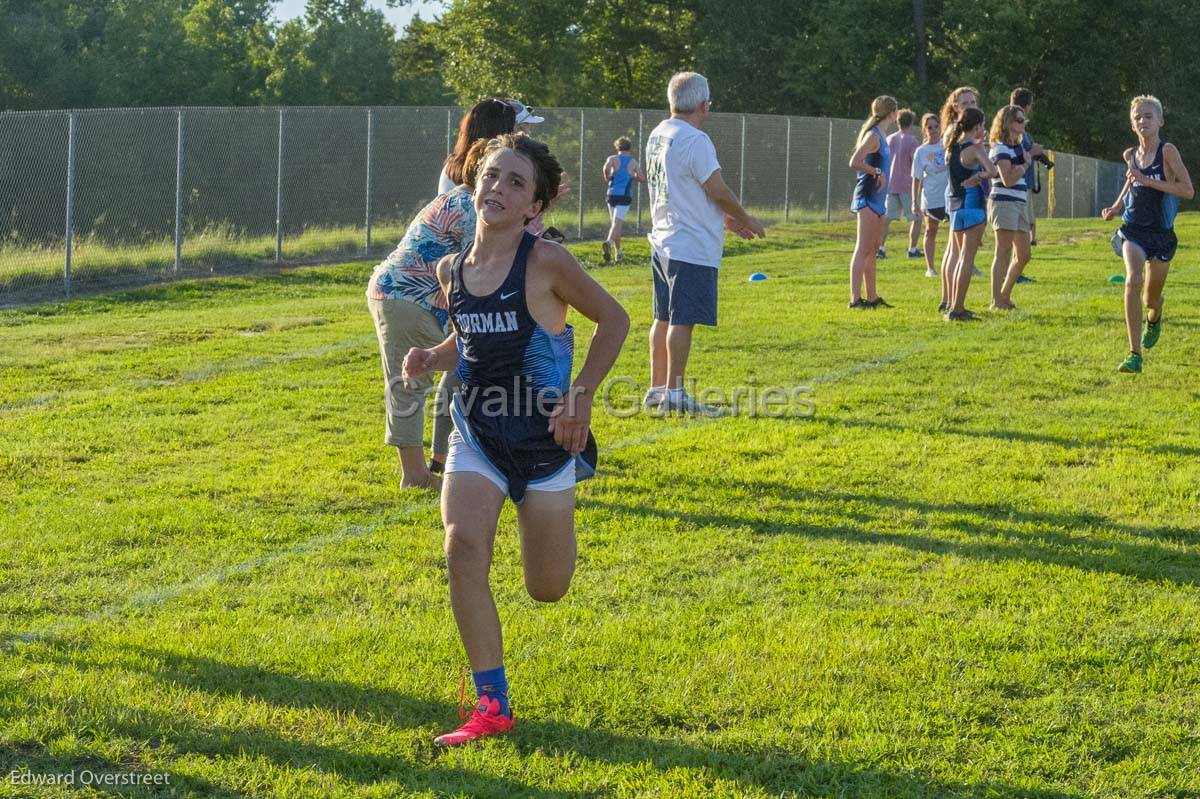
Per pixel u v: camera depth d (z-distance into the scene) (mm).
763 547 6500
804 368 11492
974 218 13883
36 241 19969
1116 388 10539
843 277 19359
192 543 6562
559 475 4562
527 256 4461
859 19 47750
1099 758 4270
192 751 4238
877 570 6141
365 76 52375
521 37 52812
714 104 50125
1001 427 9148
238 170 23141
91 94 45062
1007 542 6547
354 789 4016
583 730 4441
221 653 5059
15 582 5918
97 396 10445
